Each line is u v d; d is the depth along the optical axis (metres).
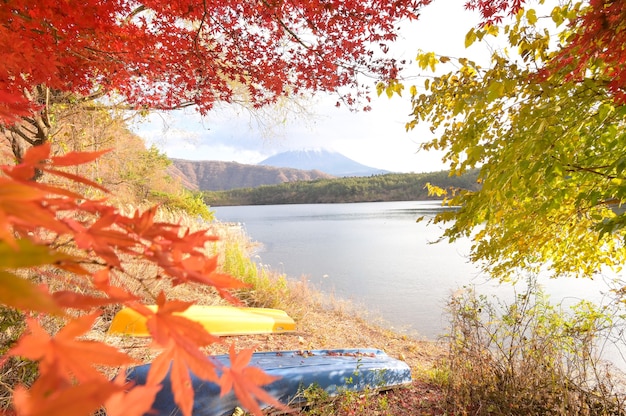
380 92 4.05
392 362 5.12
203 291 7.18
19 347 0.35
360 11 3.93
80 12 2.57
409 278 15.94
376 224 44.56
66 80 3.45
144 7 4.64
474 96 3.18
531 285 4.91
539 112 2.76
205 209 23.56
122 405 0.38
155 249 0.46
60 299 0.37
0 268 0.25
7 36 1.92
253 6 4.04
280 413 3.67
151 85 4.85
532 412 3.88
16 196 0.30
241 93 7.16
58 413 0.27
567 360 4.15
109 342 3.81
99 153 0.40
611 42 2.33
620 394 3.96
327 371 4.27
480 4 3.08
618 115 2.83
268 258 21.05
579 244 4.42
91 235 0.41
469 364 4.50
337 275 16.64
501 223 4.05
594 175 3.39
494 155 3.23
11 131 4.23
